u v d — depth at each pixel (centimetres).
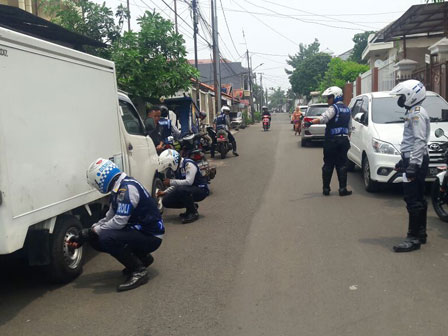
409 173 555
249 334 381
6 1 1369
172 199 760
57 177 487
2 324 419
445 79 1327
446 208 723
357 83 2823
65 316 430
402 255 554
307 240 626
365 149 911
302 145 1894
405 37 1905
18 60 429
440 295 440
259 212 798
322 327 387
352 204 820
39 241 471
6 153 406
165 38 1316
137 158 732
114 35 1360
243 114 4188
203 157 952
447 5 1473
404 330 376
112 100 637
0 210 400
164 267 550
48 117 474
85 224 599
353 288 462
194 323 405
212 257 577
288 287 472
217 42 2625
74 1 1406
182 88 1389
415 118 558
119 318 421
